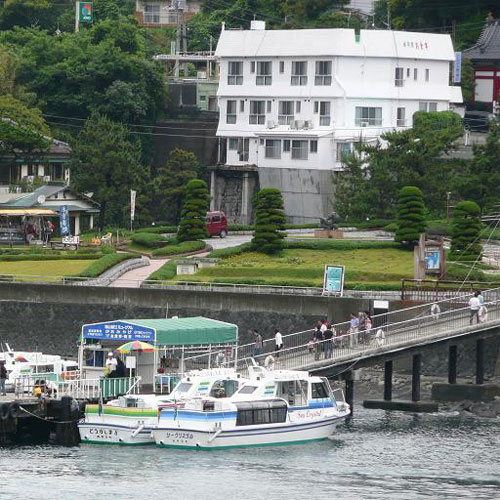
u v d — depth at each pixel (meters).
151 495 144.75
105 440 167.25
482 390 196.75
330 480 151.88
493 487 150.00
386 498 145.12
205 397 166.50
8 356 186.75
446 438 173.62
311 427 170.00
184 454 162.50
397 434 176.00
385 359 189.25
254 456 162.38
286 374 170.12
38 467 155.75
